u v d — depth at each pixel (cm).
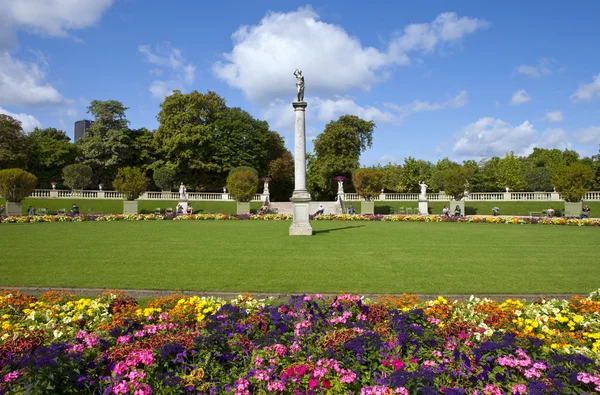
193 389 477
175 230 2655
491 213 4972
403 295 871
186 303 788
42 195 5325
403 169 7600
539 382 470
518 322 686
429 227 2966
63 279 1174
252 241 2056
